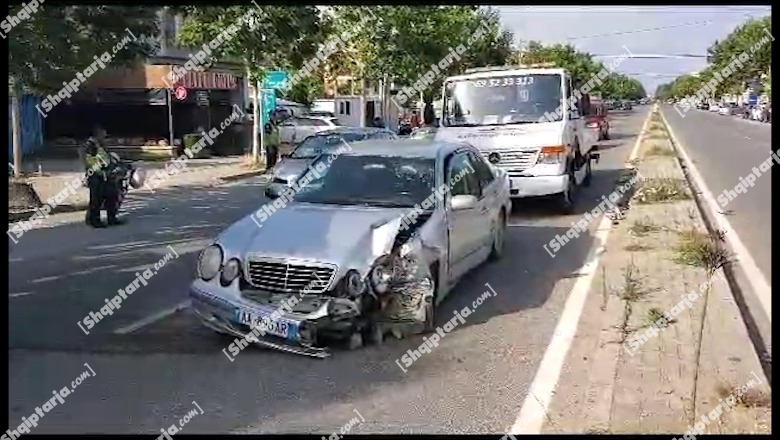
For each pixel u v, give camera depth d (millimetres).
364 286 6488
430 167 8086
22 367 6215
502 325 7285
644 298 8117
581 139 16641
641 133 43656
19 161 21688
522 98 14750
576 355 6441
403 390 5758
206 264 6789
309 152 16734
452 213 7867
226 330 6582
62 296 8508
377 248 6707
